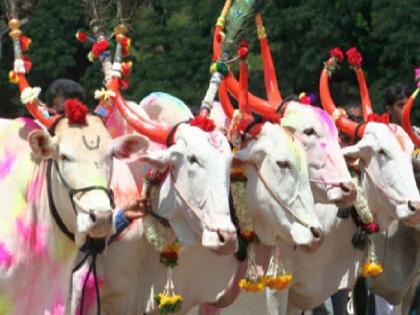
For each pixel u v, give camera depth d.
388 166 15.35
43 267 12.36
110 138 12.20
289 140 14.07
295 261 15.13
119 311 14.02
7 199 12.30
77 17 32.28
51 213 12.25
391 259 17.14
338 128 15.94
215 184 12.98
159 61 33.09
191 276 14.20
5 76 32.25
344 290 16.88
